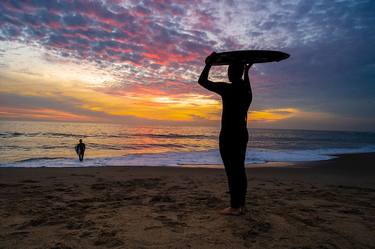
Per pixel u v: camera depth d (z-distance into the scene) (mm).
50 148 22016
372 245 2387
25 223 2912
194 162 12836
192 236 2543
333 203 4047
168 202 3959
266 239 2492
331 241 2461
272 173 8898
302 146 27250
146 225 2852
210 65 3062
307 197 4504
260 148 23844
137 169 9055
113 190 4930
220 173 8383
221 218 3078
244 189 3264
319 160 14039
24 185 5301
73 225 2850
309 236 2582
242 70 3127
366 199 4426
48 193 4539
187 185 5621
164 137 43438
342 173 9133
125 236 2537
